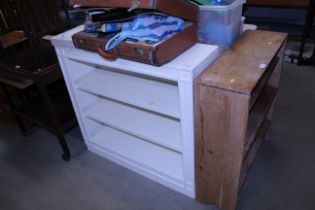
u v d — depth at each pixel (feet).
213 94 3.45
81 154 6.43
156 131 4.99
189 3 3.77
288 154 5.79
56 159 6.37
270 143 6.11
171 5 3.45
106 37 3.97
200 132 3.96
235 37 4.47
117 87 5.11
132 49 3.58
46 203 5.32
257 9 12.26
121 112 5.63
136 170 5.73
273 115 6.90
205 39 4.33
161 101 4.51
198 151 4.22
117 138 6.18
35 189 5.65
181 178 4.99
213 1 4.05
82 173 5.92
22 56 5.71
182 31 3.75
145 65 3.95
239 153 3.75
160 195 5.22
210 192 4.64
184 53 3.90
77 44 4.33
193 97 3.71
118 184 5.56
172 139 4.75
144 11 3.90
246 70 3.60
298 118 6.77
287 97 7.54
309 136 6.21
